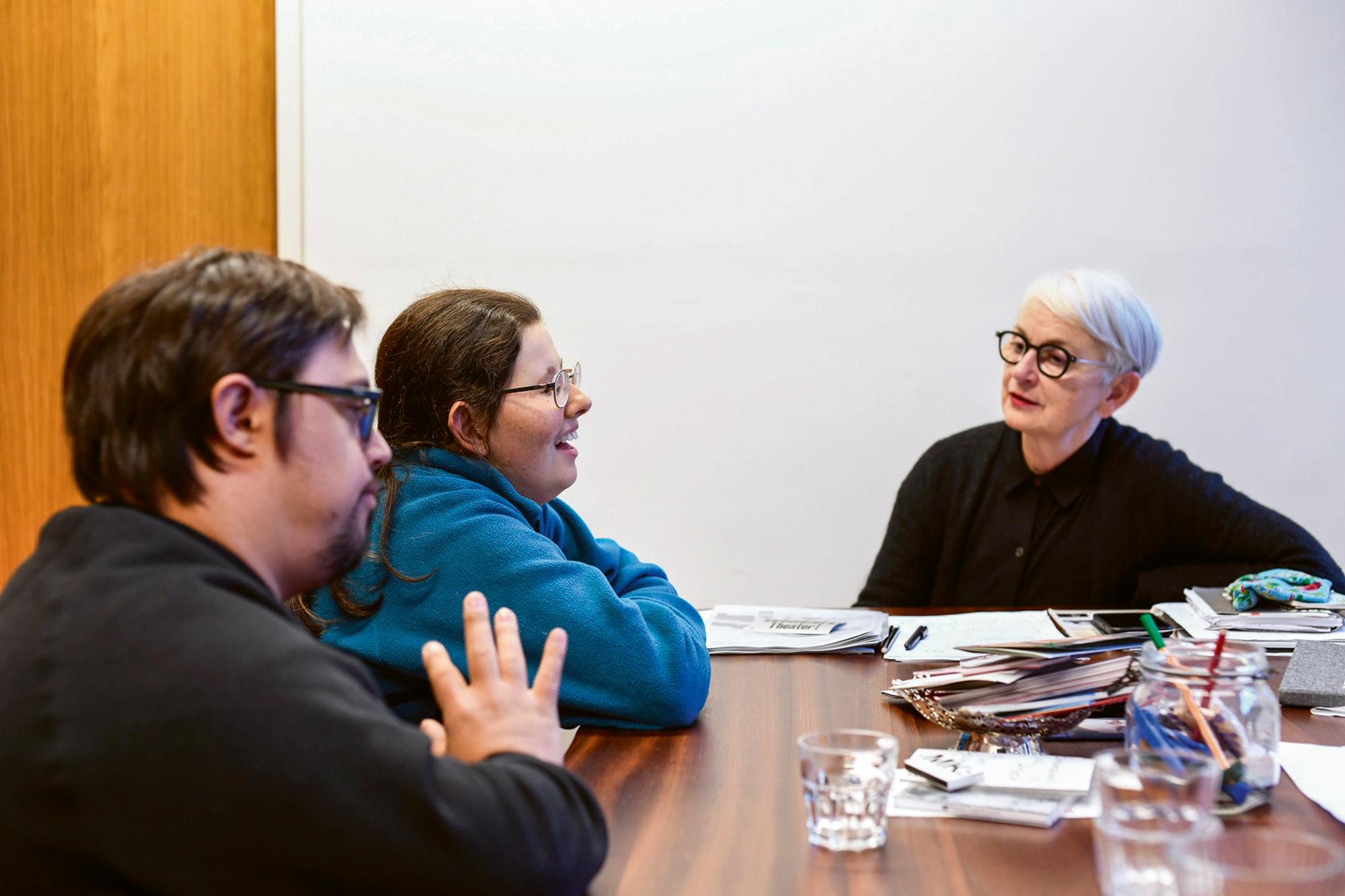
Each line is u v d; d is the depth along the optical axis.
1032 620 1.82
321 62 3.30
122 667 0.68
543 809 0.75
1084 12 3.10
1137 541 2.36
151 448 0.75
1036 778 1.00
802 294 3.21
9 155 3.41
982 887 0.82
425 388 1.44
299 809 0.67
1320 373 3.06
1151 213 3.10
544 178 3.28
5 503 3.45
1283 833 0.71
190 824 0.67
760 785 1.07
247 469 0.78
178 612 0.70
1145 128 3.09
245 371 0.77
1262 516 2.32
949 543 2.48
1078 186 3.12
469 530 1.33
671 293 3.26
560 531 1.65
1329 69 3.02
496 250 3.29
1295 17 3.02
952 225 3.16
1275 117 3.04
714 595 3.28
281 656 0.70
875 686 1.46
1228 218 3.07
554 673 0.85
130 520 0.75
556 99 3.26
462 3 3.27
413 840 0.68
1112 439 2.42
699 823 0.97
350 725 0.69
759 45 3.21
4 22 3.38
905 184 3.17
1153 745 0.96
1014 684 1.12
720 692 1.44
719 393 3.25
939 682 1.15
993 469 2.46
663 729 1.28
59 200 3.40
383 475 1.39
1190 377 3.11
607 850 0.82
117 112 3.36
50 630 0.70
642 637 1.28
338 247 3.33
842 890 0.83
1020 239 3.14
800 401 3.23
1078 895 0.81
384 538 1.34
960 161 3.15
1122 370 2.32
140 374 0.75
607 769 1.13
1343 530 3.06
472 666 0.84
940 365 3.18
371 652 1.32
